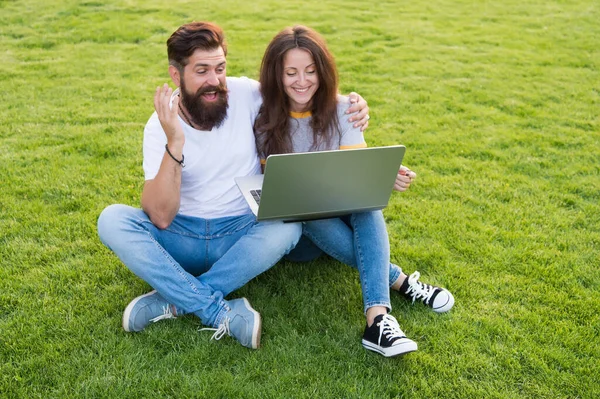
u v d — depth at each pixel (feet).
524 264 9.97
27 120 15.94
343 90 19.38
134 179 12.74
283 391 7.31
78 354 7.77
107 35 24.62
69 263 9.66
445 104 18.35
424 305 8.94
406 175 8.81
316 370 7.64
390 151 7.45
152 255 7.78
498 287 9.44
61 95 18.07
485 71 21.62
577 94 19.38
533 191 12.67
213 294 8.04
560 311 8.87
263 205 7.55
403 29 27.43
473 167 13.92
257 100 8.82
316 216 8.10
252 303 8.90
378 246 8.34
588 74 21.45
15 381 7.32
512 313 8.80
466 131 16.19
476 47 24.80
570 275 9.68
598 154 14.66
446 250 10.39
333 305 8.93
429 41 25.59
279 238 8.08
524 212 11.76
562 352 8.02
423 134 15.96
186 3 30.66
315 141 8.77
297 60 8.13
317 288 9.28
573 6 32.32
